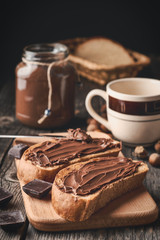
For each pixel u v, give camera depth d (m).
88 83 0.81
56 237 0.44
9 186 0.51
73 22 1.09
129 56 0.84
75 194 0.45
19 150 0.55
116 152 0.54
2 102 0.77
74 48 0.89
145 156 0.58
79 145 0.54
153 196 0.50
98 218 0.45
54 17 1.09
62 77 0.63
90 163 0.49
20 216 0.45
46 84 0.63
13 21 1.08
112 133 0.62
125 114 0.58
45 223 0.44
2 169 0.55
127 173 0.48
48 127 0.65
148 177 0.54
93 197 0.44
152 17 1.09
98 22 1.10
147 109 0.57
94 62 0.83
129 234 0.45
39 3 1.07
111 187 0.46
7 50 1.10
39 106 0.64
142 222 0.46
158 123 0.58
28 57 0.63
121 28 1.10
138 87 0.63
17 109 0.66
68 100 0.65
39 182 0.48
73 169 0.49
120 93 0.57
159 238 0.44
